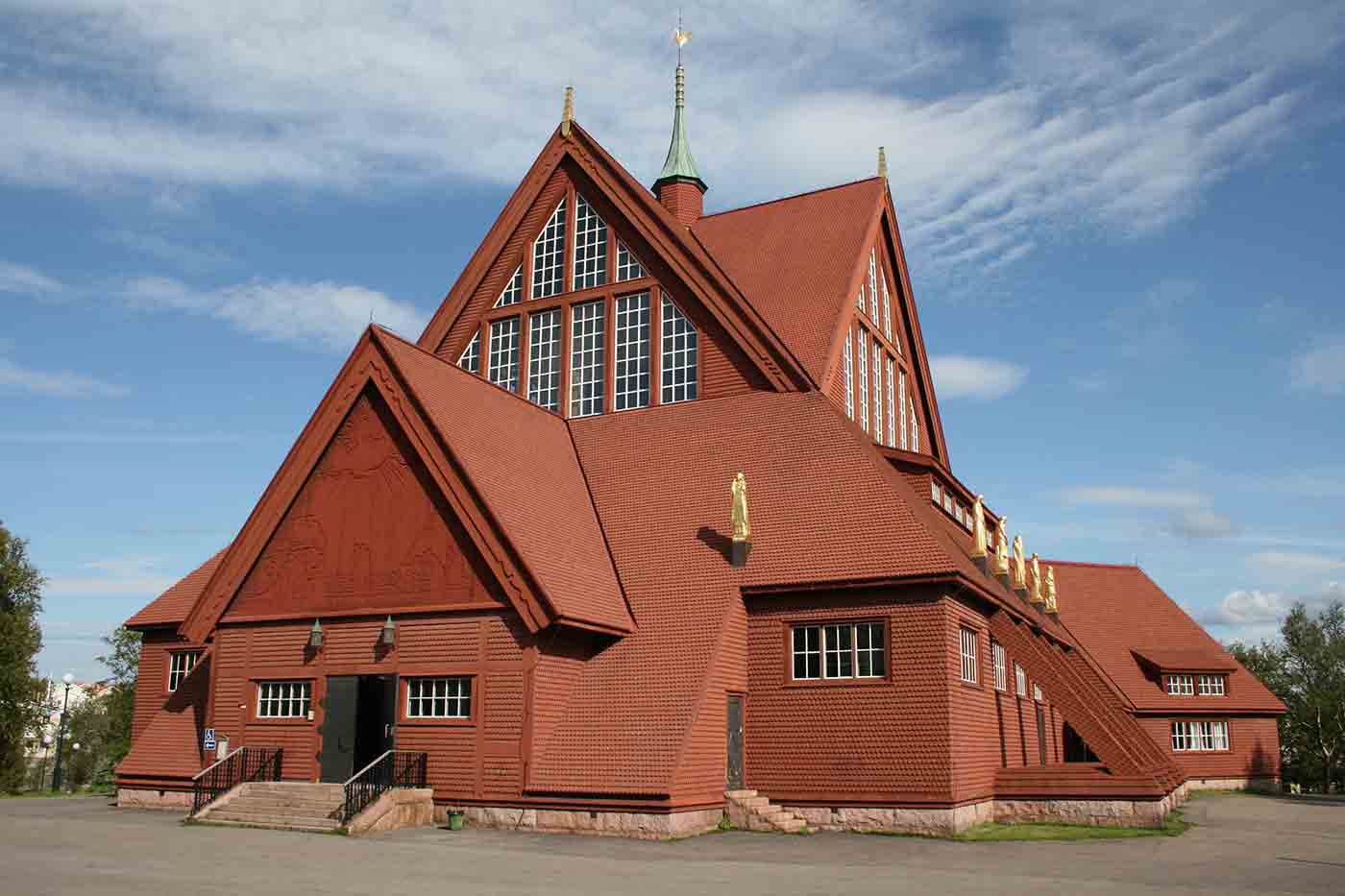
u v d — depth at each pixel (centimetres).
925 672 2645
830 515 2920
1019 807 2852
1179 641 5350
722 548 2956
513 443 3148
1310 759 7619
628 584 2975
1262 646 8825
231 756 2866
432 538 2811
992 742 2962
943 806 2542
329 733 2822
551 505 3031
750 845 2323
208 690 3030
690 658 2706
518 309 3891
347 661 2838
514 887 1627
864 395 3841
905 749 2619
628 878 1770
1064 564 5588
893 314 4334
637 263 3706
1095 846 2388
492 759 2597
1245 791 4953
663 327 3609
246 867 1811
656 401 3553
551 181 3966
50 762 10325
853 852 2227
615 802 2448
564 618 2594
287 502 3016
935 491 3647
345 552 2920
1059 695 2864
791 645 2823
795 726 2752
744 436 3272
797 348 3550
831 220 4094
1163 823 2692
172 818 2795
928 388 4522
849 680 2725
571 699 2709
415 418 2872
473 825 2580
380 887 1602
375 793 2550
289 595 2967
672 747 2500
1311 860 2181
